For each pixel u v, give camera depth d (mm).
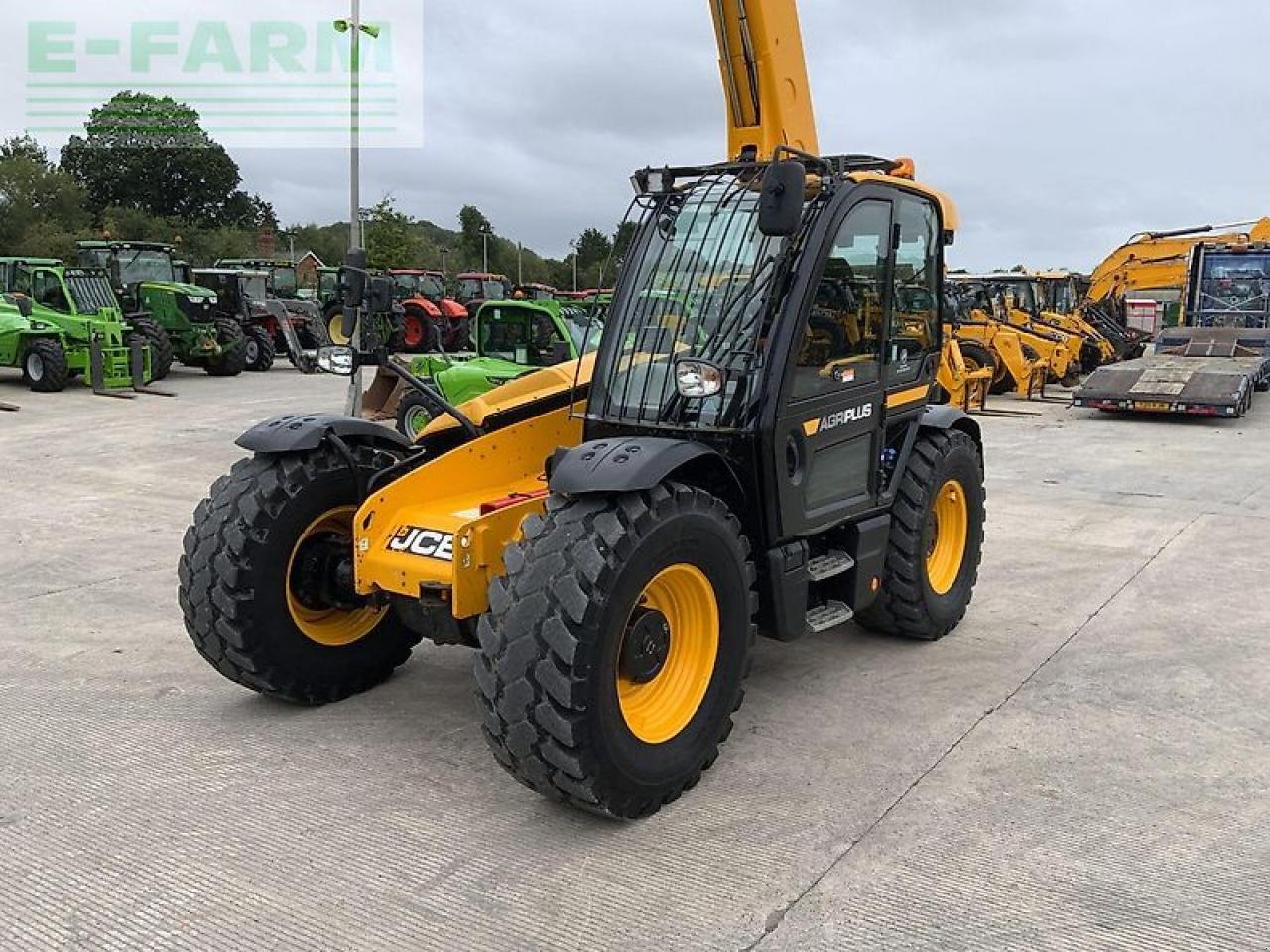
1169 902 2789
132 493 8227
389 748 3777
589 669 2965
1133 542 6816
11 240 55562
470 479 4012
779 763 3639
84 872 2947
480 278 26516
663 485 3238
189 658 4668
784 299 3682
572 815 3277
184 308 17969
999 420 13586
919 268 4648
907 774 3549
